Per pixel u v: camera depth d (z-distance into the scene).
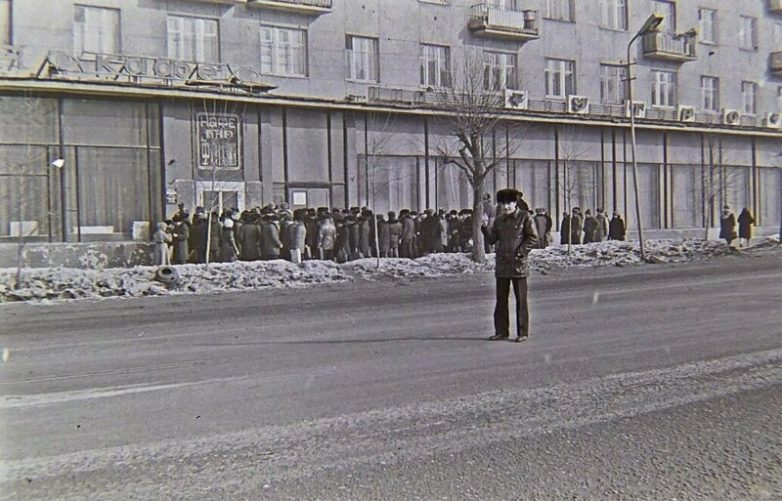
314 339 10.30
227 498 4.44
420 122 32.75
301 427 5.87
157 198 27.11
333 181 30.77
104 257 24.47
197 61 28.55
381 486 4.59
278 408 6.46
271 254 23.28
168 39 27.98
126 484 4.70
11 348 10.12
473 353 8.88
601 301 14.36
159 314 14.10
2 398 6.98
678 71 41.19
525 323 9.75
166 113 27.05
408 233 26.52
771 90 45.53
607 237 34.28
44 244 23.98
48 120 25.28
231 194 28.36
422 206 32.81
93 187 26.08
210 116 27.88
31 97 24.83
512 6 35.75
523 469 4.88
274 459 5.12
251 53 29.58
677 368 7.85
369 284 19.98
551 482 4.64
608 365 8.05
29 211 25.02
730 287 16.62
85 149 25.91
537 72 36.16
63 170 25.55
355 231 25.12
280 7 29.80
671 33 40.03
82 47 26.38
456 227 27.80
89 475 4.87
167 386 7.43
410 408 6.38
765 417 6.04
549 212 36.16
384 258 25.12
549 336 10.08
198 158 27.70
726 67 43.31
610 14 38.78
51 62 24.97
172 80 26.98
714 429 5.72
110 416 6.30
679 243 32.22
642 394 6.78
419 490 4.52
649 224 39.56
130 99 26.59
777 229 44.62
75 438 5.68
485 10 34.34
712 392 6.82
